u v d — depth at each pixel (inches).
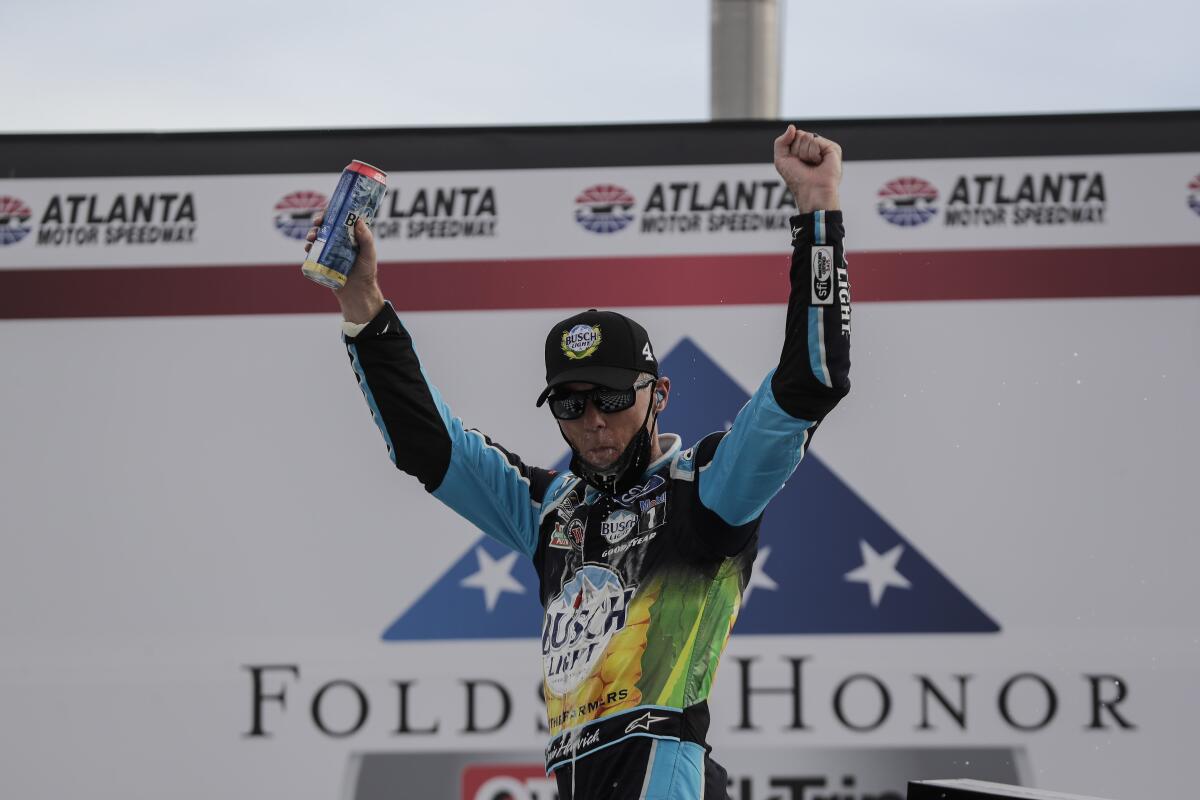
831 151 307.3
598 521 317.4
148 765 591.5
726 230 602.5
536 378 600.7
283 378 605.3
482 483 345.1
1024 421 594.2
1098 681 585.3
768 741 587.8
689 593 305.1
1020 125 601.9
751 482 296.8
